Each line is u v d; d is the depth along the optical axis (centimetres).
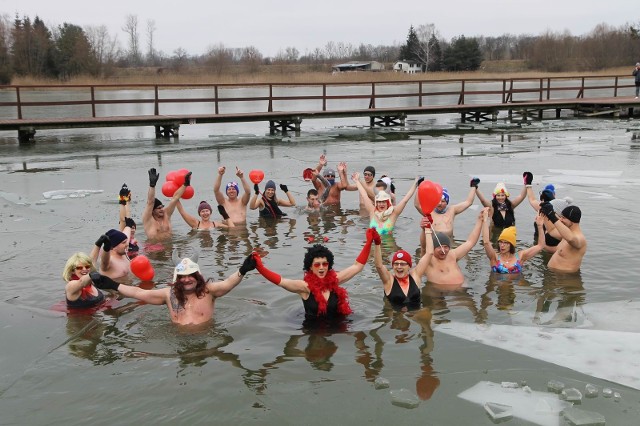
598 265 773
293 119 2666
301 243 901
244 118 2562
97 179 1505
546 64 10206
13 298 681
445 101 4691
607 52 9919
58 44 8562
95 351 551
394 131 2731
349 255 830
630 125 2791
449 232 930
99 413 449
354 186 1177
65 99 5078
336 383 489
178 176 973
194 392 477
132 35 12188
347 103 4600
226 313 631
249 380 495
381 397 467
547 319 611
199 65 10175
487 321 608
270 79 6794
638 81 3372
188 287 606
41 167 1706
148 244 902
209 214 1009
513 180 1403
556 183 1355
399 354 538
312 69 9838
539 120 3138
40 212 1116
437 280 720
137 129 3097
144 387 486
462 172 1537
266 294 684
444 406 454
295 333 584
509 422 432
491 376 497
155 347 558
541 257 816
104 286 623
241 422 436
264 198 1066
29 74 7775
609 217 1023
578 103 3194
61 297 685
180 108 4372
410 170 1583
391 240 902
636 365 512
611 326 590
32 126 2238
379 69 11225
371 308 644
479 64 10850
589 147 2027
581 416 434
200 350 551
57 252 859
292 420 438
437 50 12050
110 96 5503
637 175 1456
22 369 515
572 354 534
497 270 753
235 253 853
